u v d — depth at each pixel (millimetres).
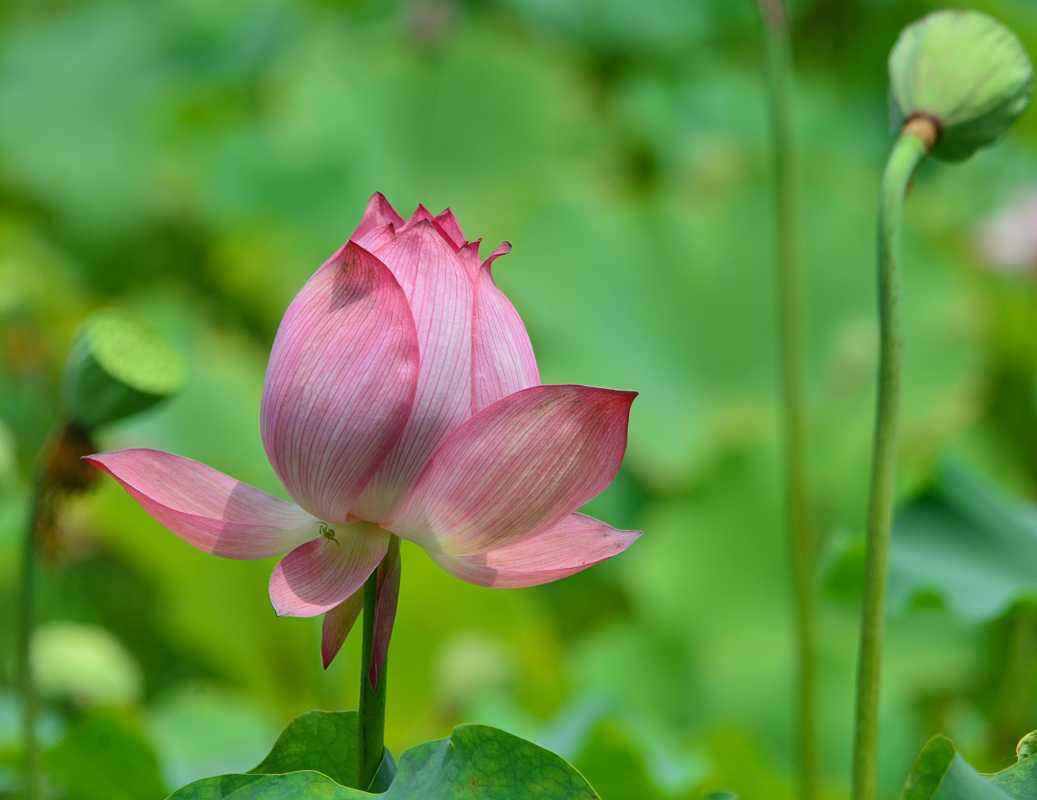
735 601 4152
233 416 4531
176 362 2143
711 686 3932
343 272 1873
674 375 5133
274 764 1983
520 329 1909
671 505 4344
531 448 1874
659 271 5281
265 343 5594
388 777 1929
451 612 3629
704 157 5703
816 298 5266
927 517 2365
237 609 3957
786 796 2520
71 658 3105
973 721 3523
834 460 4793
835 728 3729
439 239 1894
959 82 1977
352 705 3791
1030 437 4840
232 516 1907
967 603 2270
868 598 1953
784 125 2580
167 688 4250
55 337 4699
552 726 2467
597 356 5082
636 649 4027
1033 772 1945
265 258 5469
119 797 2217
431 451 1879
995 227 5020
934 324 4992
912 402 4906
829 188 5414
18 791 2229
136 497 1898
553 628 4402
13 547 3770
